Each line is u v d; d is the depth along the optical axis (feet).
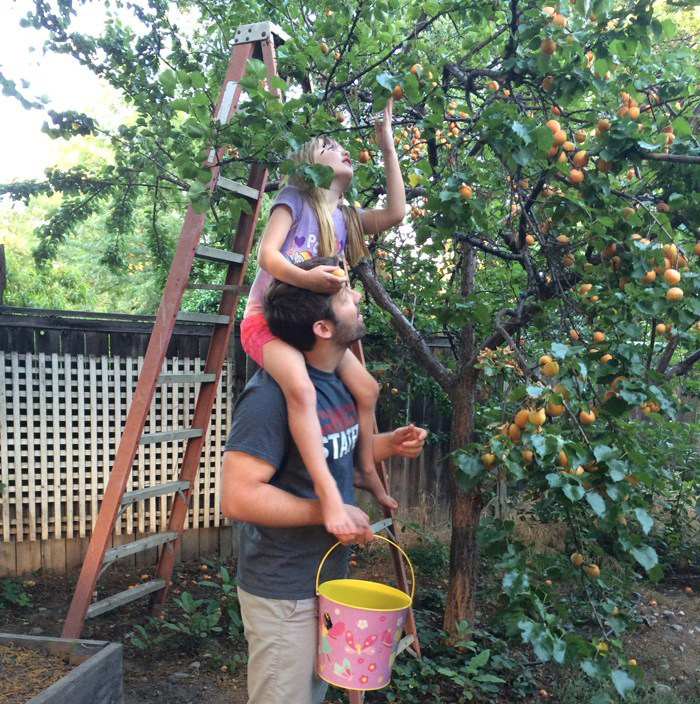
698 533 20.39
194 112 8.07
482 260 17.38
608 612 9.18
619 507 8.15
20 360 15.81
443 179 9.82
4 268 16.02
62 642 9.07
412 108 11.76
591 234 9.23
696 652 14.42
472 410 13.83
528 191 11.47
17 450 15.83
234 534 18.71
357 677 5.60
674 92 9.71
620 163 8.77
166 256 22.33
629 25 8.71
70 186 19.93
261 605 5.90
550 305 10.39
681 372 15.20
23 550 16.11
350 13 10.64
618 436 8.86
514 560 8.57
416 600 15.93
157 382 12.01
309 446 5.58
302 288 6.05
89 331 16.52
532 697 11.99
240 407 5.84
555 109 9.73
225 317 13.30
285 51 10.20
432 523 21.68
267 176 13.50
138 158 19.35
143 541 12.73
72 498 16.44
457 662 12.70
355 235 9.09
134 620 13.91
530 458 8.38
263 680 5.93
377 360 19.61
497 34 10.33
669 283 8.31
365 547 19.52
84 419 16.56
